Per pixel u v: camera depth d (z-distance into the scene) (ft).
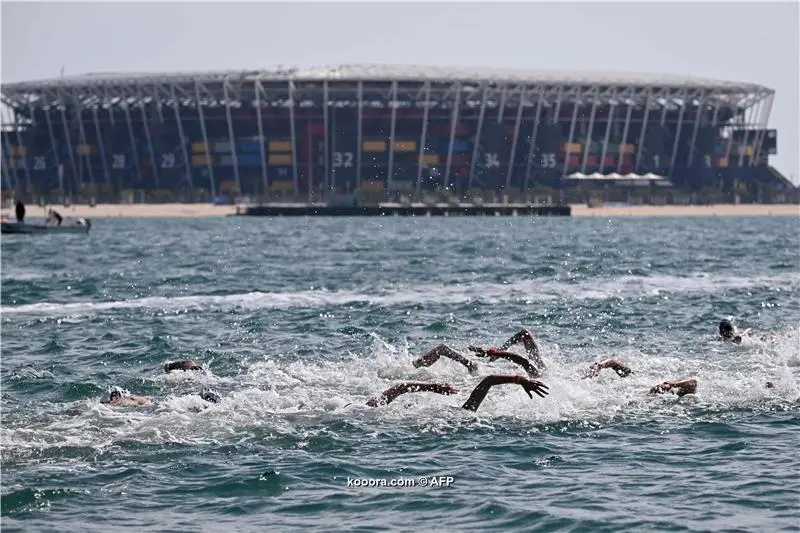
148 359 214.07
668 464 134.72
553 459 137.28
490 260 521.65
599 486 126.52
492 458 137.90
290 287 373.61
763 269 451.94
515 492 124.67
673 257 546.67
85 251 653.71
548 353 209.77
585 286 366.43
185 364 191.83
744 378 179.63
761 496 122.11
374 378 181.06
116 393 168.14
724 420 154.40
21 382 190.70
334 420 154.71
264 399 165.78
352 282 392.47
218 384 182.50
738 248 643.45
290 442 144.97
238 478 130.52
